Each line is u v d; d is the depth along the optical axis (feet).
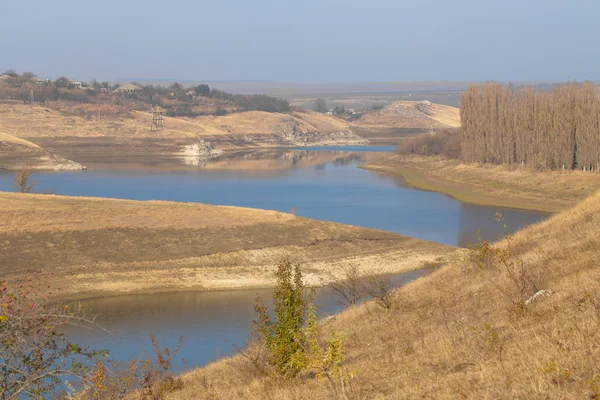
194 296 146.61
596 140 323.98
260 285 157.69
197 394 50.85
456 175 388.57
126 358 96.63
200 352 102.94
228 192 349.82
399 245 193.98
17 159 506.48
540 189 315.17
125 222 186.70
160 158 618.85
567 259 59.41
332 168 507.30
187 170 492.54
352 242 192.85
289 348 46.47
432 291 70.54
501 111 381.81
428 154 493.36
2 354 27.71
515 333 40.70
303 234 194.80
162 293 148.25
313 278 161.48
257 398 43.83
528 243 74.69
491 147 386.11
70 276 152.35
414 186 372.79
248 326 117.19
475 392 30.66
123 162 568.00
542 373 29.86
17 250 159.74
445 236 218.79
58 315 28.99
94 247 168.66
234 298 145.69
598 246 60.18
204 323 123.65
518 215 265.34
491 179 353.10
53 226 175.22
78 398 36.01
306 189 360.48
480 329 44.70
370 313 72.43
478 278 66.95
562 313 41.27
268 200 316.19
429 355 41.86
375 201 308.60
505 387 30.19
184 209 206.59
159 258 168.76
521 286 53.31
